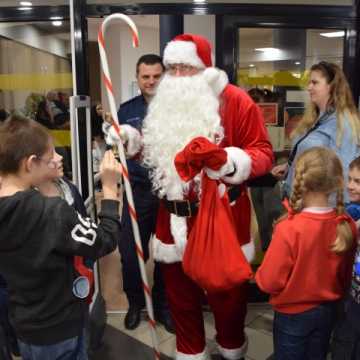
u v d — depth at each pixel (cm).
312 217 145
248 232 184
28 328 127
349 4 250
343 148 192
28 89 258
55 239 117
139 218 239
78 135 210
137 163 228
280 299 151
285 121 266
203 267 157
